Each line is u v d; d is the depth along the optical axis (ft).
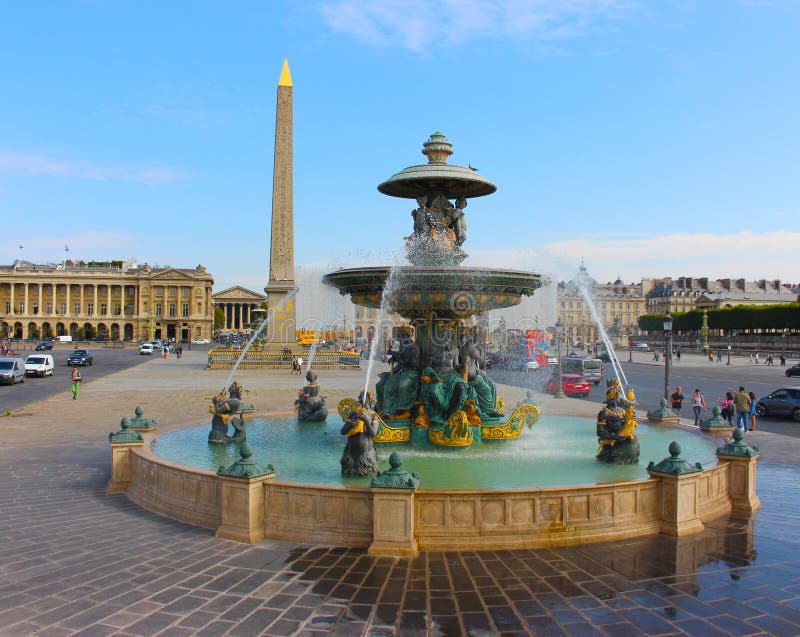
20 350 328.70
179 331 514.27
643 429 56.03
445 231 51.34
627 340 474.90
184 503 35.14
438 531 29.55
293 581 25.84
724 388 138.41
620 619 22.68
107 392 117.19
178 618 22.65
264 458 44.19
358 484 36.24
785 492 41.70
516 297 49.26
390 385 49.37
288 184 201.05
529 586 25.40
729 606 23.79
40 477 47.09
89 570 27.20
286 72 194.59
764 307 354.95
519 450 46.42
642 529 31.60
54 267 537.65
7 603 23.89
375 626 22.08
